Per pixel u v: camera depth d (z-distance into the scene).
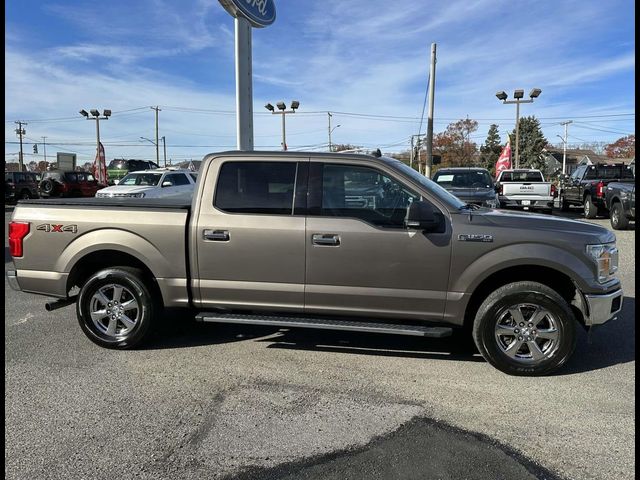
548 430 3.26
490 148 76.50
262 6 12.59
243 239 4.42
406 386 3.95
